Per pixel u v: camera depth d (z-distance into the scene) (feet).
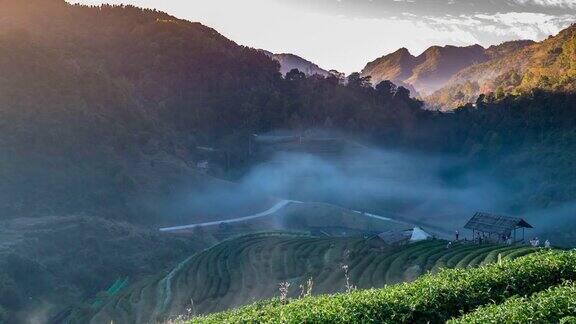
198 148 474.49
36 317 191.01
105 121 370.53
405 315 50.08
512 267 62.03
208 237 308.40
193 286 200.13
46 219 259.39
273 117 540.11
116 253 252.83
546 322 44.42
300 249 231.91
